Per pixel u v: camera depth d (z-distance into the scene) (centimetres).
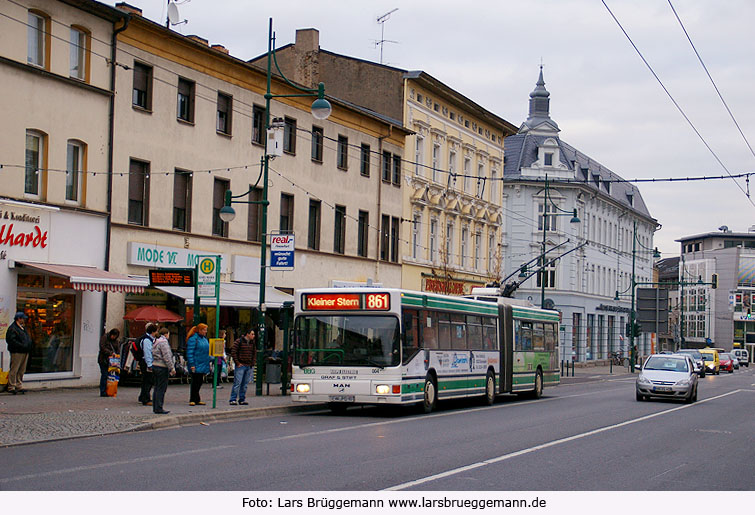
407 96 4650
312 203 3925
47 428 1575
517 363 3000
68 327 2630
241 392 2203
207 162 3219
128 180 2859
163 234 2994
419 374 2239
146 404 2105
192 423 1848
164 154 3011
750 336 13562
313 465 1250
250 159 3462
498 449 1520
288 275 3691
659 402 3128
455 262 5256
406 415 2241
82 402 2134
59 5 2588
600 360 7862
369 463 1289
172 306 2994
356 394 2131
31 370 2498
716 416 2511
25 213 2450
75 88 2645
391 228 4538
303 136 3819
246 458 1306
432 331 2350
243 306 3012
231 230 3350
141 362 2111
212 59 3238
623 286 8581
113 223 2780
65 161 2616
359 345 2153
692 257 14600
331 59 4816
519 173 7106
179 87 3100
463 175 4903
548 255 7062
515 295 7062
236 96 3381
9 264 2402
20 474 1112
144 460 1259
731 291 13038
